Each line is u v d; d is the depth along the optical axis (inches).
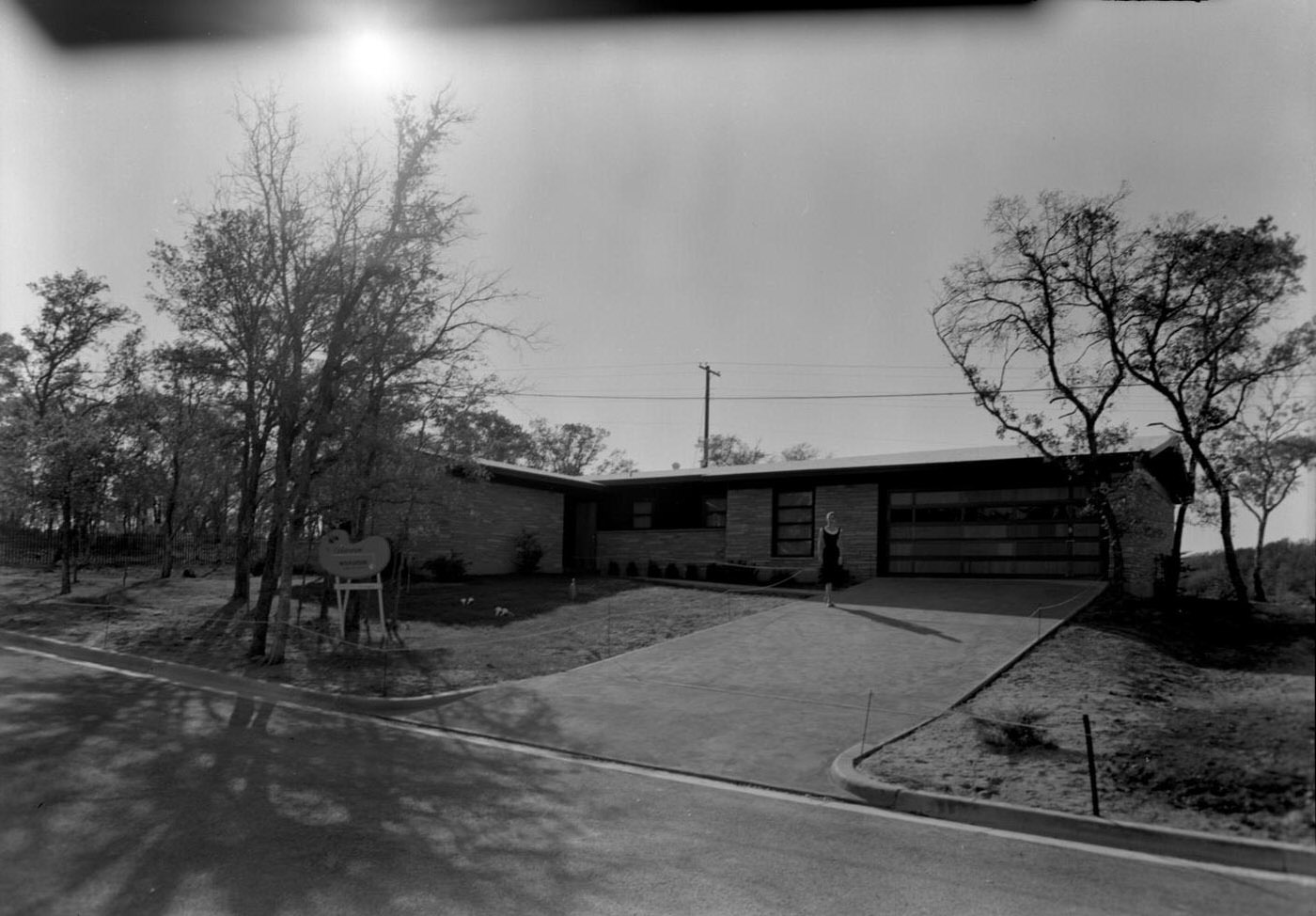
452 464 678.5
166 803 276.1
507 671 533.3
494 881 222.1
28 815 259.4
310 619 732.7
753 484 1032.8
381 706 461.7
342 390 635.5
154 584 992.9
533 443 1942.7
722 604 773.3
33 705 431.2
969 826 285.1
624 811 294.2
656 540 1114.7
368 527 826.8
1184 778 282.0
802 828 280.1
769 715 431.5
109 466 946.7
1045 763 328.8
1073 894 220.5
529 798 304.5
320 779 315.6
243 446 805.9
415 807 285.7
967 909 210.5
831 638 604.1
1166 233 597.6
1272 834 236.2
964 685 470.0
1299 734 233.5
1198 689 432.1
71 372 1032.2
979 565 893.8
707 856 248.5
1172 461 792.9
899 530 938.7
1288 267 529.7
